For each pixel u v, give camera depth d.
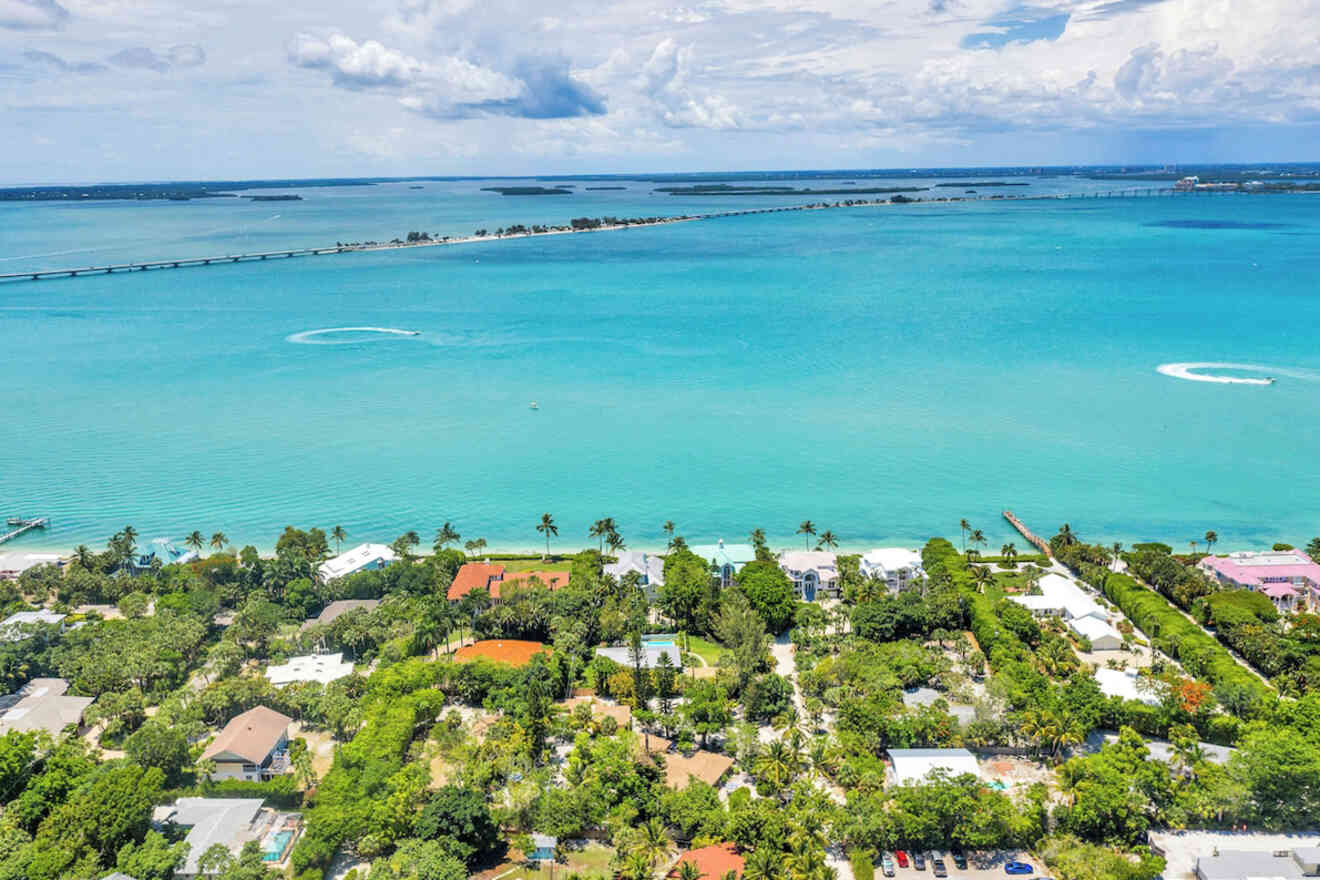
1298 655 154.00
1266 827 119.00
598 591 181.38
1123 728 132.25
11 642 158.88
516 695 146.38
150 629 166.62
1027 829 116.00
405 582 189.00
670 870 113.44
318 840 113.50
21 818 116.62
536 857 117.06
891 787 123.25
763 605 175.88
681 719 141.25
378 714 139.75
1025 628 166.38
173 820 118.56
